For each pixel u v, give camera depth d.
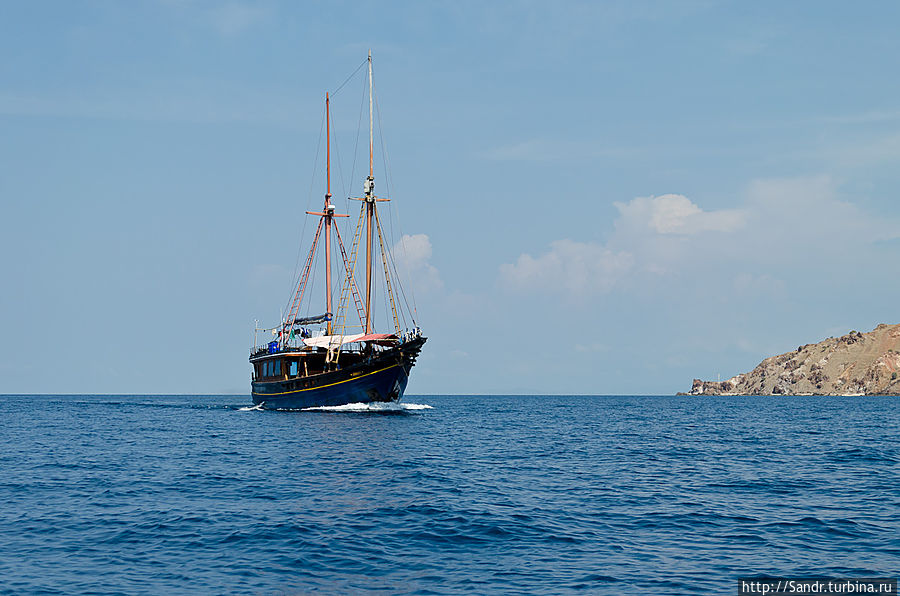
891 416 138.50
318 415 93.94
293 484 38.34
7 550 24.34
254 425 84.44
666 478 42.12
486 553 24.19
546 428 90.56
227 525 27.84
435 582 21.09
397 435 70.69
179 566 22.55
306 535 26.17
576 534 26.89
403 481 39.53
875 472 44.75
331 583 20.97
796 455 55.94
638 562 23.27
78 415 121.75
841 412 163.62
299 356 101.94
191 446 60.19
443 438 69.19
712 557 23.88
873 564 22.98
